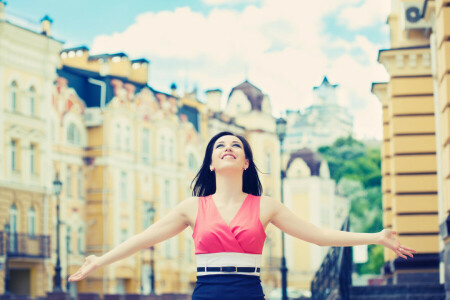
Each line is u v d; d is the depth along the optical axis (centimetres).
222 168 397
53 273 3775
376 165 7669
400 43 1798
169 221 399
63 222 3962
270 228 5784
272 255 5781
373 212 7331
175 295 4097
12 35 3638
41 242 3659
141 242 396
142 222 4497
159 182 4697
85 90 4328
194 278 4894
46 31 3903
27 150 3703
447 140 1170
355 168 7706
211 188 433
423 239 1730
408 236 1738
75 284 4019
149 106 4659
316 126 8212
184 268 4759
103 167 4216
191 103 5191
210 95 5834
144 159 4569
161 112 4778
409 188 1756
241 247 379
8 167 3562
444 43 1166
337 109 8188
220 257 378
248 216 389
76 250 4072
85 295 3528
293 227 397
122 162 4347
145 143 4612
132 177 4434
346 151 7819
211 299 374
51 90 3909
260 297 378
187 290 4781
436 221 1736
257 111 6053
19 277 3594
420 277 1688
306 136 8225
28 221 3656
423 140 1770
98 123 4250
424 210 1745
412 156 1767
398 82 1794
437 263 1692
